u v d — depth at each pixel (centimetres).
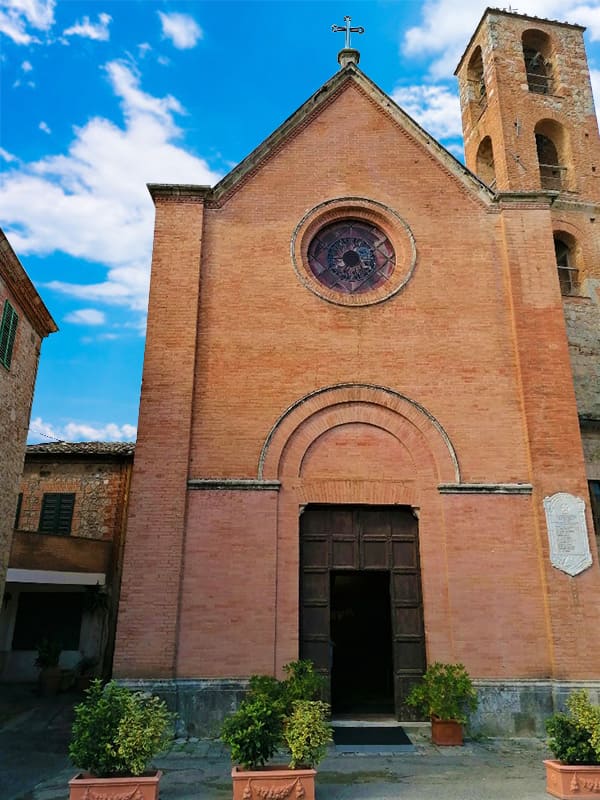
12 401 1537
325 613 1392
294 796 854
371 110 1756
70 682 2066
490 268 1627
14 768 1111
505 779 1012
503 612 1364
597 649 1338
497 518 1427
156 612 1305
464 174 1697
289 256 1602
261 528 1387
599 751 896
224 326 1530
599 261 2211
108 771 843
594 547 1405
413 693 1273
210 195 1634
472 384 1523
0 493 1481
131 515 1365
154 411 1441
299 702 938
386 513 1467
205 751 1159
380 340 1548
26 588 2253
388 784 980
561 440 1475
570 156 2362
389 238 1678
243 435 1452
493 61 2434
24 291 1518
